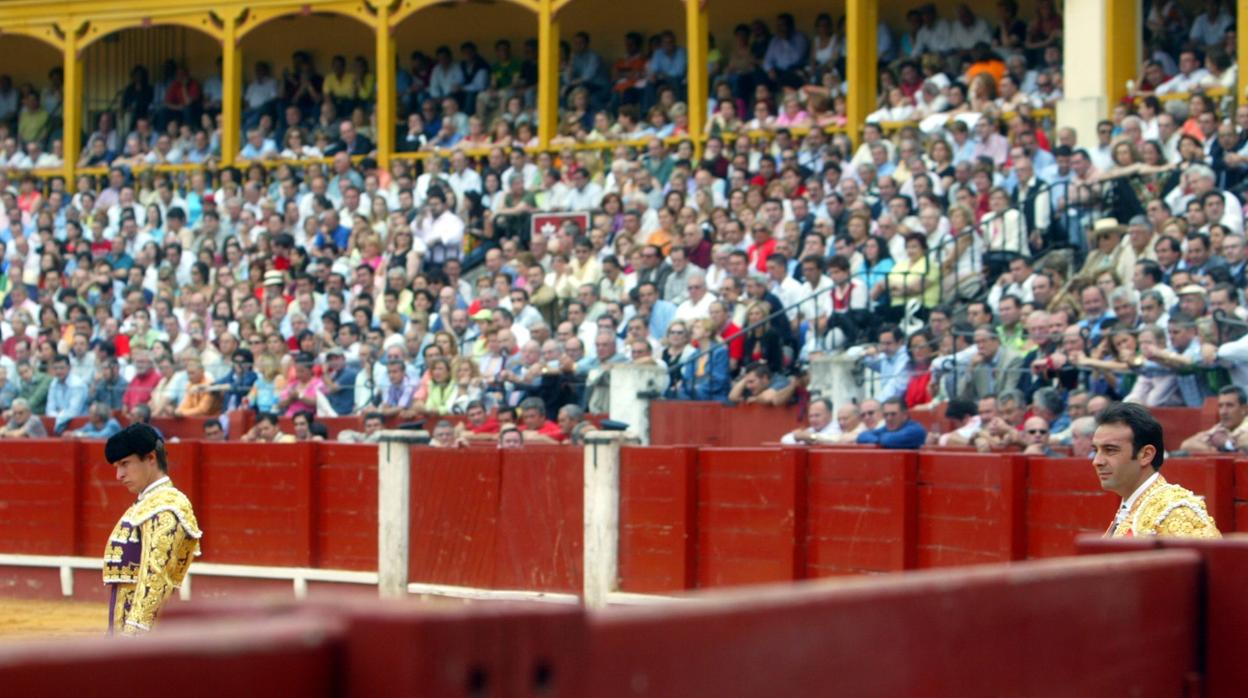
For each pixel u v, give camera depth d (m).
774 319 23.30
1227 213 21.17
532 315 25.61
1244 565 5.39
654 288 24.81
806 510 16.62
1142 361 18.33
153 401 27.03
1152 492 8.01
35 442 23.00
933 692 4.07
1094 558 5.18
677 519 17.66
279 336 26.58
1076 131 27.53
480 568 19.50
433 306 27.58
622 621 3.17
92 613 21.09
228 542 21.72
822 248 24.25
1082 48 29.09
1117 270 21.36
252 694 2.70
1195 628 5.42
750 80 33.91
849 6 31.33
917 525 15.60
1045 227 23.70
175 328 29.80
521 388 23.19
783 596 3.60
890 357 21.05
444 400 24.19
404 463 20.25
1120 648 4.96
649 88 34.69
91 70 41.66
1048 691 4.57
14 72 43.66
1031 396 19.64
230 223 33.81
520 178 30.73
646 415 22.34
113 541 9.82
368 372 25.22
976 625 4.25
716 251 25.69
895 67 31.86
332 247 31.56
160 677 2.64
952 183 25.47
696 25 33.09
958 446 18.42
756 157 29.92
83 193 36.31
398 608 2.79
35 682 2.56
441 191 30.31
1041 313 19.86
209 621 2.85
